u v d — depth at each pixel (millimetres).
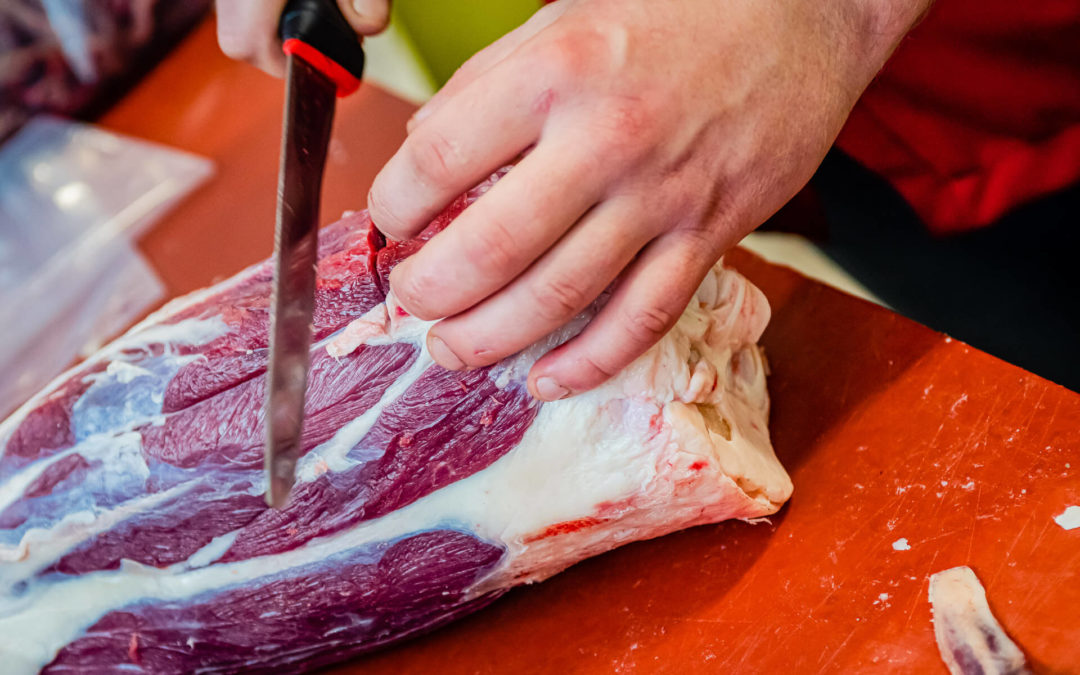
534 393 1114
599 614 1355
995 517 1286
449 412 1254
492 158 943
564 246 959
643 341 1034
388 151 2455
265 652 1403
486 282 958
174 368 1316
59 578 1335
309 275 1102
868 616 1233
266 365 1283
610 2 968
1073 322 1922
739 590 1322
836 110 1099
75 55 2717
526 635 1364
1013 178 1895
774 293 1750
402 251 1276
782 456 1478
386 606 1354
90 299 2314
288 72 1145
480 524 1293
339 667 1433
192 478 1282
